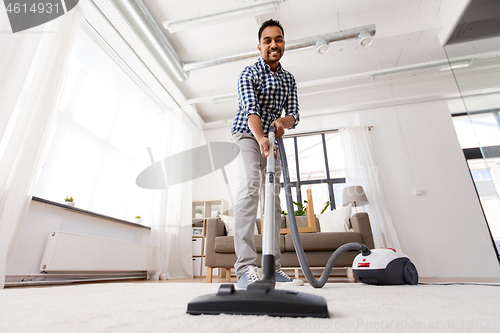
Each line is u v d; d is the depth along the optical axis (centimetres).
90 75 315
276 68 149
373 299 68
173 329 36
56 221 227
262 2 288
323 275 106
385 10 330
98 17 284
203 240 419
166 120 428
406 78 452
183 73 382
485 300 61
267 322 39
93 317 45
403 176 424
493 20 245
